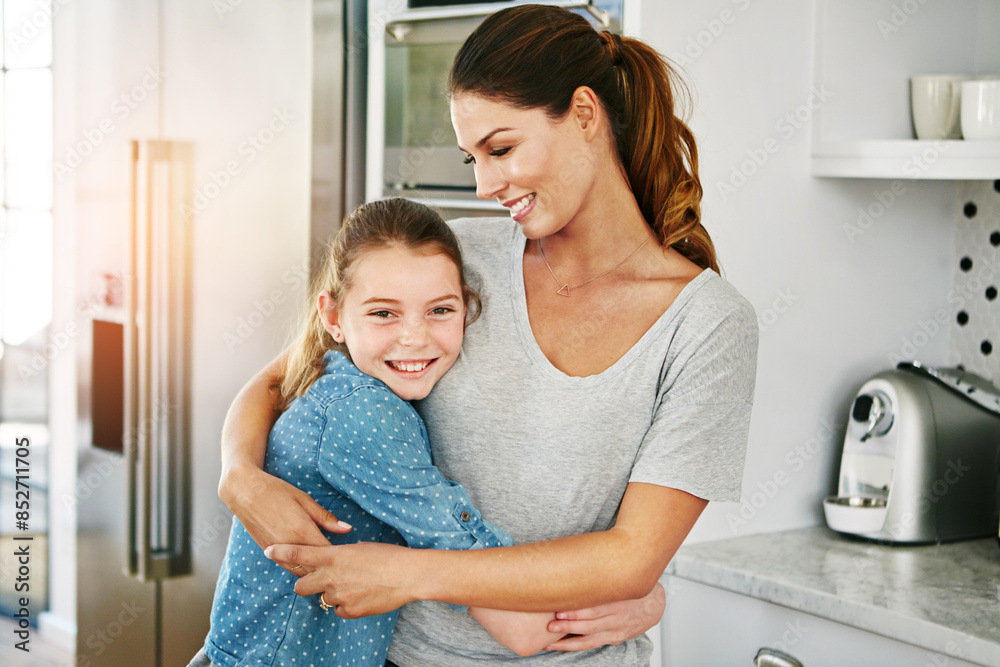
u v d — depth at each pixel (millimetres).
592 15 1594
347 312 1011
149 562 2121
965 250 1848
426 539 944
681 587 1605
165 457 2115
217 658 1028
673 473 942
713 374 963
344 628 1011
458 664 1008
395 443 962
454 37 1885
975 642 1208
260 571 1010
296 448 1009
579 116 978
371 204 1045
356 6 2025
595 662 1013
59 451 2750
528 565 895
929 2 1716
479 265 1104
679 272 1036
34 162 2686
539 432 993
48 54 2557
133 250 2123
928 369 1679
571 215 989
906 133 1725
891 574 1479
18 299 2775
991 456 1685
